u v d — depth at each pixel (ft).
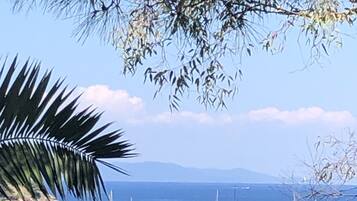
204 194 457.27
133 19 27.78
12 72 15.37
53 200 15.75
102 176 16.17
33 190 15.31
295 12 28.81
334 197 30.32
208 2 28.32
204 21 28.96
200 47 29.84
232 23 29.19
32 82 15.48
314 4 28.22
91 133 15.96
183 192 530.27
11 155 15.25
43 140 15.64
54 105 15.65
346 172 30.58
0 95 15.31
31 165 15.43
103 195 16.24
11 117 15.28
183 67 30.42
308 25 28.86
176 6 28.07
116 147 16.15
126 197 341.00
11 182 15.16
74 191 15.96
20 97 15.35
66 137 15.78
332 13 28.07
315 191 30.60
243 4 28.96
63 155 15.78
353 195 30.40
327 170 30.73
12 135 15.37
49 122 15.60
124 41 28.32
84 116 15.88
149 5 27.86
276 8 28.86
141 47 28.99
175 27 28.71
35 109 15.46
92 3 23.68
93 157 16.06
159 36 29.01
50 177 15.61
